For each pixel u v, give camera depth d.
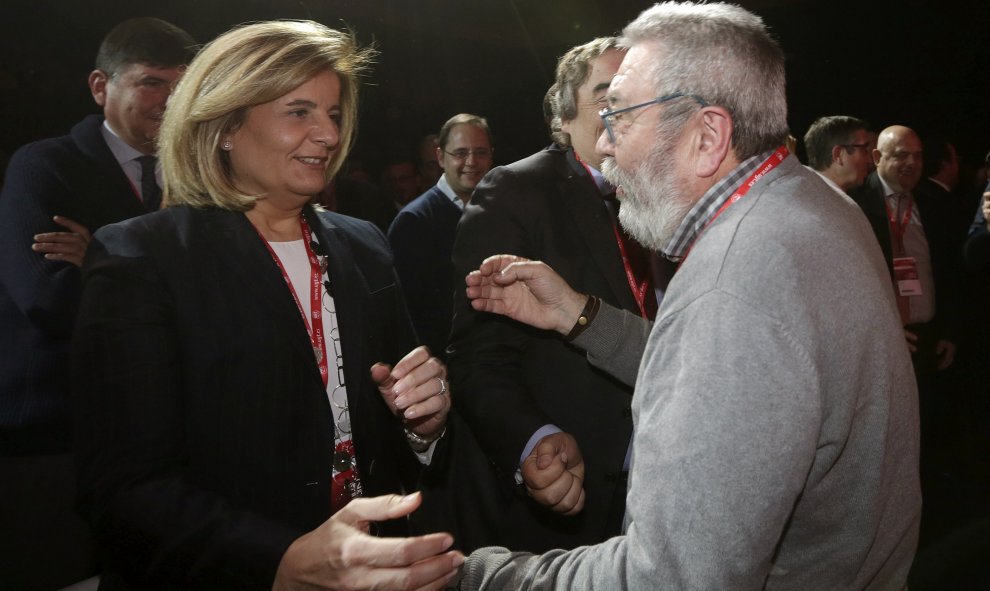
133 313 1.14
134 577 1.14
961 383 4.46
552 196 1.77
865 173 3.86
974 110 9.02
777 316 0.88
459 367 1.73
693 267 0.96
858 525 1.00
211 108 1.21
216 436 1.19
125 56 2.15
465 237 1.78
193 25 8.05
